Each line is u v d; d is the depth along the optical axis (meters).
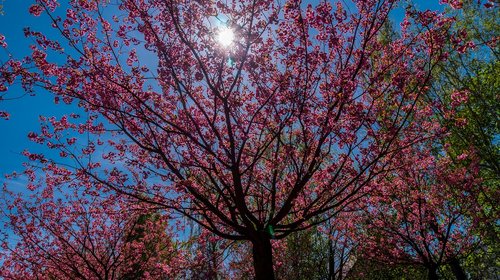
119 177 9.36
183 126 9.50
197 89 9.84
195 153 10.00
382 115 9.01
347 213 14.99
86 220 13.97
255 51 8.89
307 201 11.22
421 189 13.38
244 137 8.42
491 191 13.52
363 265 16.84
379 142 9.09
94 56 8.86
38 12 7.82
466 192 12.94
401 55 8.70
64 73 8.29
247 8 8.16
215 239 12.03
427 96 12.30
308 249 16.17
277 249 15.33
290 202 8.83
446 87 13.61
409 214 13.91
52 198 13.91
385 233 15.05
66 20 8.27
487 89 15.29
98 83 8.45
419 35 8.66
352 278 17.19
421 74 8.84
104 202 10.27
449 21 8.09
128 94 9.16
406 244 14.87
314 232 16.52
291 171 10.46
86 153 9.55
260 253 8.59
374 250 15.27
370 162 9.38
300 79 8.91
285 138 11.09
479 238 13.56
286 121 8.75
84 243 14.06
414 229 14.39
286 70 8.83
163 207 9.38
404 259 14.87
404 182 13.34
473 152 12.92
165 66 8.44
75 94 8.23
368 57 8.88
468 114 14.34
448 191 13.30
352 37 9.27
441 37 8.20
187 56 8.56
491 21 14.46
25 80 7.80
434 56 8.78
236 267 15.67
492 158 13.32
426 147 12.66
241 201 8.55
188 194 9.78
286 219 15.07
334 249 15.89
